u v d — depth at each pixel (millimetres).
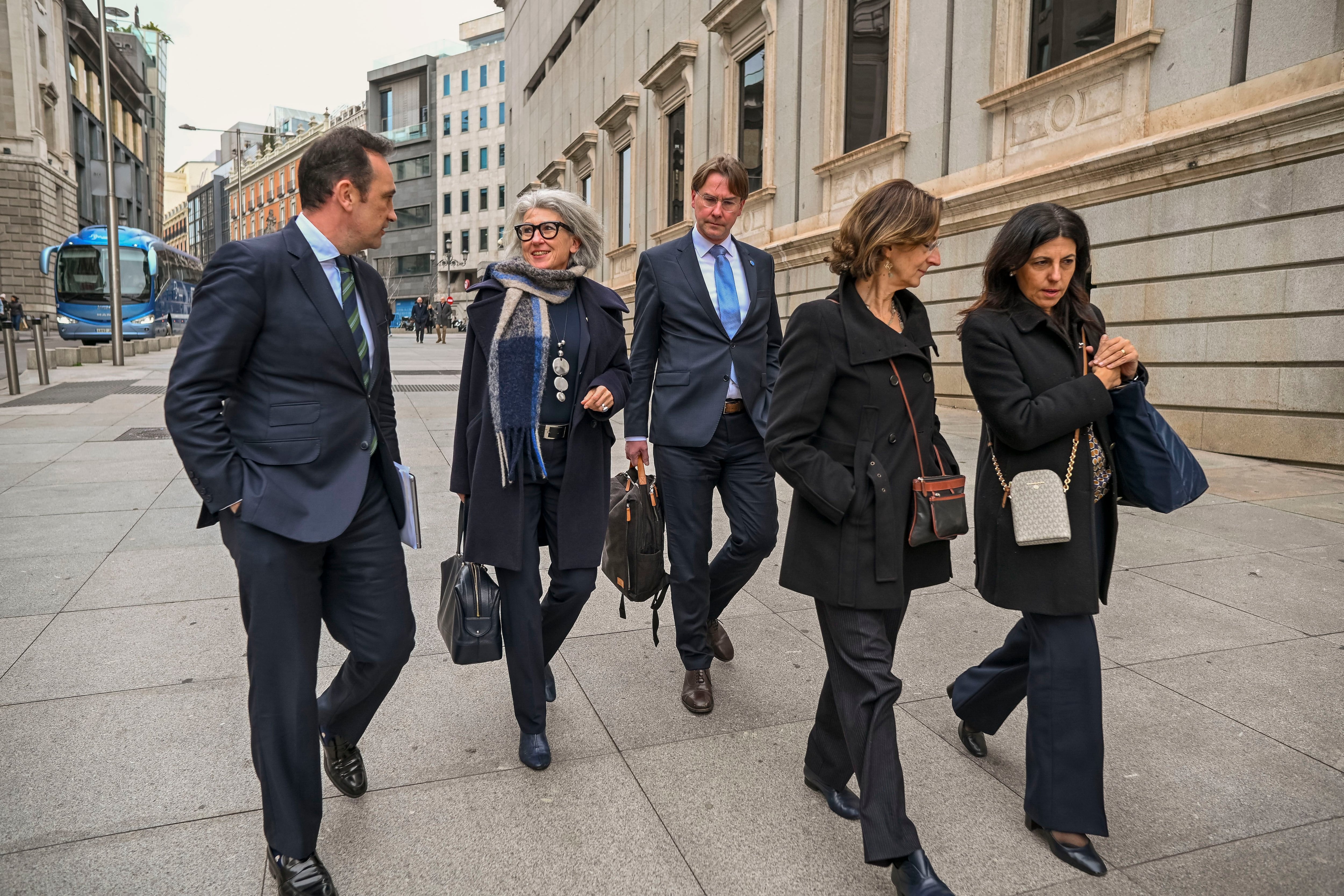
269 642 1977
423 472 7082
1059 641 2227
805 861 2207
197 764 2607
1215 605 4008
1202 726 2887
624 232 24062
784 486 6938
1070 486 2207
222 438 1907
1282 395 7391
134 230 28297
